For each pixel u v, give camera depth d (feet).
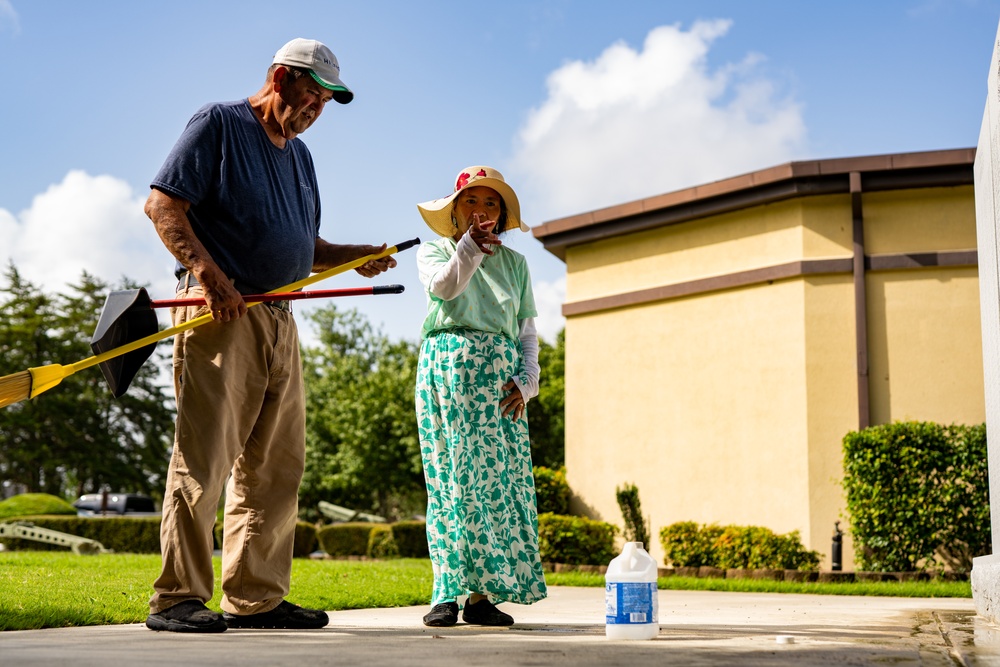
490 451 11.43
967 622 12.17
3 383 9.87
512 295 12.00
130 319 10.33
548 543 36.35
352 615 13.35
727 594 22.06
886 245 36.04
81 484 126.41
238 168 10.69
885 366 35.42
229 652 7.25
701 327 39.27
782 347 36.86
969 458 31.94
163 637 8.69
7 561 25.63
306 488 105.70
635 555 9.21
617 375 41.52
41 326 126.93
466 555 11.05
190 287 10.55
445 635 9.36
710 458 38.22
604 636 9.46
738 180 37.37
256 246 10.77
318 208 12.25
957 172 34.94
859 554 33.04
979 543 31.53
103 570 20.58
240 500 10.84
